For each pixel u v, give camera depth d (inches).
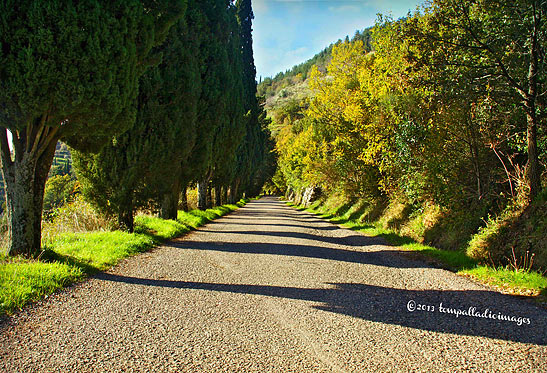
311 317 181.3
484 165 423.5
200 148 639.1
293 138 1934.1
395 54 474.6
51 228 406.6
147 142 414.9
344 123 711.1
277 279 259.9
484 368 128.7
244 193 2458.2
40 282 211.3
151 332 156.8
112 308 186.5
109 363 127.9
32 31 228.2
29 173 272.2
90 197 430.9
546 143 356.2
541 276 243.8
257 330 162.6
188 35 482.9
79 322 165.9
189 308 190.2
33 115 238.8
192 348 141.9
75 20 236.5
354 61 786.2
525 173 336.5
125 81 278.4
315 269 298.8
